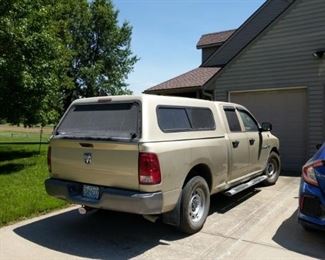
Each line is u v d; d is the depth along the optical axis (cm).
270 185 824
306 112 1019
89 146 471
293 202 679
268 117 1090
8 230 532
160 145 449
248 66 1112
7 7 971
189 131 515
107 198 451
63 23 2188
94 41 3136
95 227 545
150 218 468
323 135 983
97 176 469
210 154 546
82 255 443
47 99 1191
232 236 504
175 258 433
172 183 463
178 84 1552
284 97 1059
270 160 812
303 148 1029
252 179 721
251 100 1121
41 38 1046
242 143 656
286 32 1038
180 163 477
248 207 646
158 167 439
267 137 786
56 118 1358
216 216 593
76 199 482
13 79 1029
